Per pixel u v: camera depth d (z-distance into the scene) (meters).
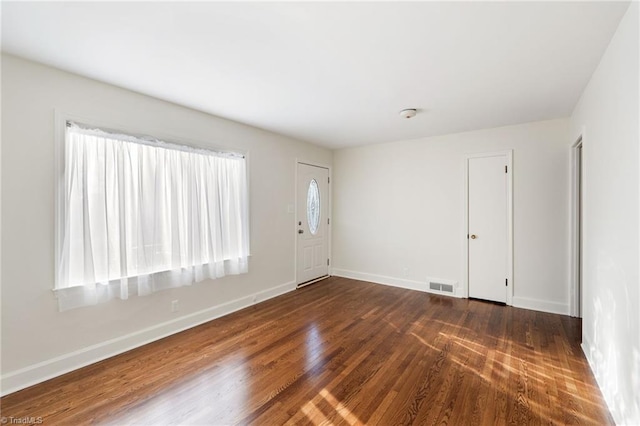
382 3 1.54
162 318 2.92
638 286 1.48
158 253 2.87
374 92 2.75
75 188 2.34
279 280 4.36
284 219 4.46
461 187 4.18
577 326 3.13
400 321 3.28
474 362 2.40
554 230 3.56
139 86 2.60
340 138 4.59
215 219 3.38
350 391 2.03
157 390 2.04
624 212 1.67
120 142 2.60
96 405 1.89
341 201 5.41
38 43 1.91
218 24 1.73
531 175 3.69
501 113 3.33
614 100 1.83
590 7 1.57
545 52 2.03
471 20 1.69
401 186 4.73
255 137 3.96
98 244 2.44
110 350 2.53
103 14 1.62
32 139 2.15
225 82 2.53
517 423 1.73
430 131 4.12
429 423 1.73
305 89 2.68
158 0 1.51
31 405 1.89
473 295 4.10
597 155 2.21
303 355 2.52
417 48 1.99
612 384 1.83
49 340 2.21
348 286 4.77
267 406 1.88
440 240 4.36
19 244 2.09
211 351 2.60
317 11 1.61
